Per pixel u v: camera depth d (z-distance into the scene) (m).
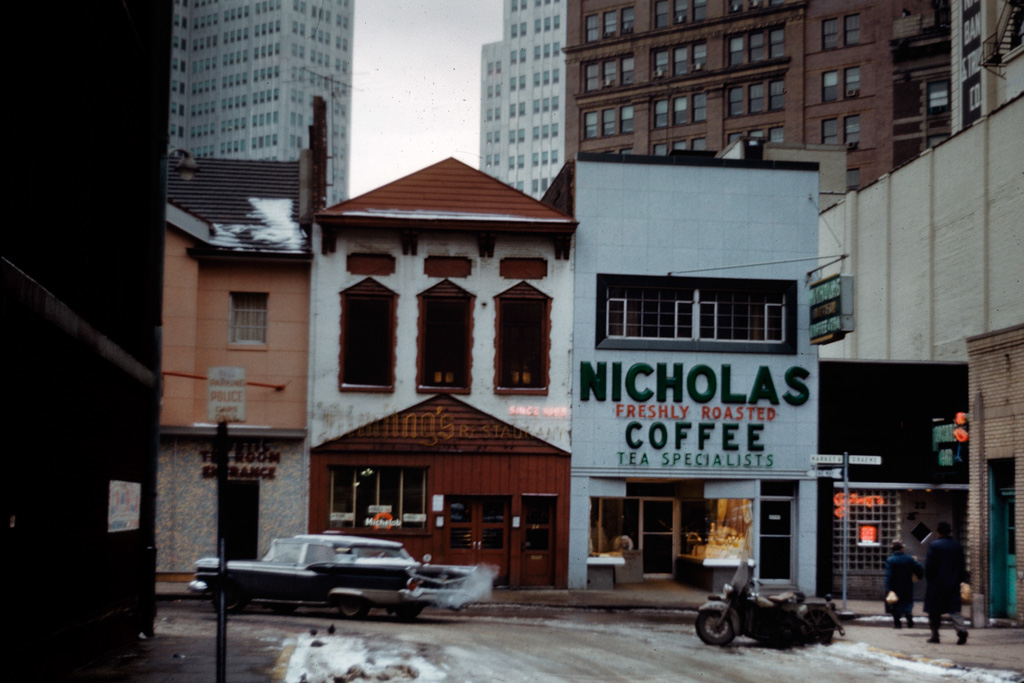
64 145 13.39
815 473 26.55
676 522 31.08
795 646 18.69
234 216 31.58
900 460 29.50
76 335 13.34
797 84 90.94
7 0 10.32
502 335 29.72
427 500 29.22
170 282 29.30
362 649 16.30
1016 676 14.70
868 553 29.44
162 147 19.39
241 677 13.29
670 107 97.69
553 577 29.34
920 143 85.25
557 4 172.38
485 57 179.00
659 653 17.31
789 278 30.34
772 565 29.55
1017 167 30.55
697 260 30.19
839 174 40.53
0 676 10.78
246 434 28.94
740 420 29.84
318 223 29.42
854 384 29.92
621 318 30.12
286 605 23.17
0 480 10.73
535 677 14.23
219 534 10.25
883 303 37.69
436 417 29.33
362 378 29.34
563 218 29.89
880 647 18.20
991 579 22.83
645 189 30.27
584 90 102.31
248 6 190.75
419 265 29.67
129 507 17.42
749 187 30.47
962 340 33.00
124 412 17.08
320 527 28.78
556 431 29.52
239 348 29.58
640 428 29.70
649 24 99.00
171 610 22.89
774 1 93.19
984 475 23.20
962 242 33.16
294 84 187.88
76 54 13.70
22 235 11.51
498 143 176.62
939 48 84.75
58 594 13.16
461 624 21.17
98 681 12.91
